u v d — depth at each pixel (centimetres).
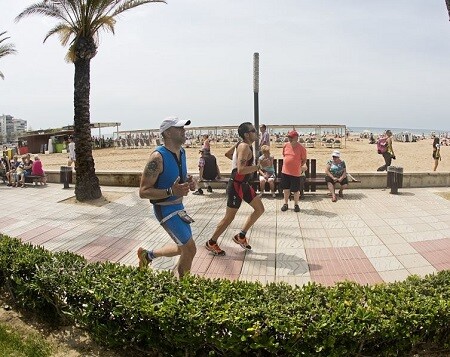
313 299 309
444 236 653
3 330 351
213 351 283
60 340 341
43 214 880
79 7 974
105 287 323
